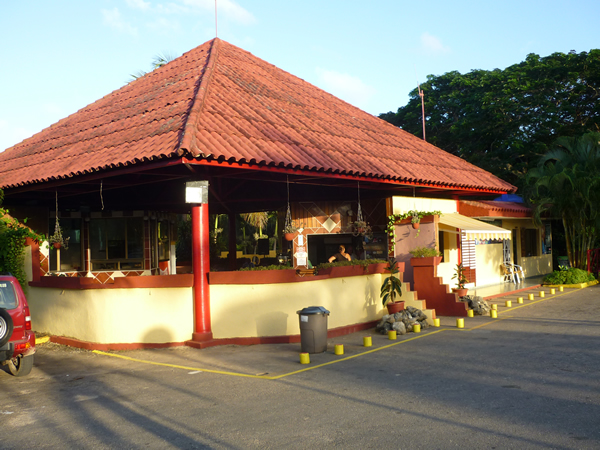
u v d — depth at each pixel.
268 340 11.14
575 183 21.84
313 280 11.69
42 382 8.60
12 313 8.76
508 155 30.12
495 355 9.42
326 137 14.55
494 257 23.52
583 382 7.43
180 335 11.05
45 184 12.69
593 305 16.20
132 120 13.79
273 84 18.08
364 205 17.23
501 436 5.36
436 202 19.09
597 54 29.53
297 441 5.42
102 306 11.24
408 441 5.30
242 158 10.32
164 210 20.34
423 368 8.57
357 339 11.52
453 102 34.81
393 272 13.38
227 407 6.76
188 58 19.05
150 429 6.00
